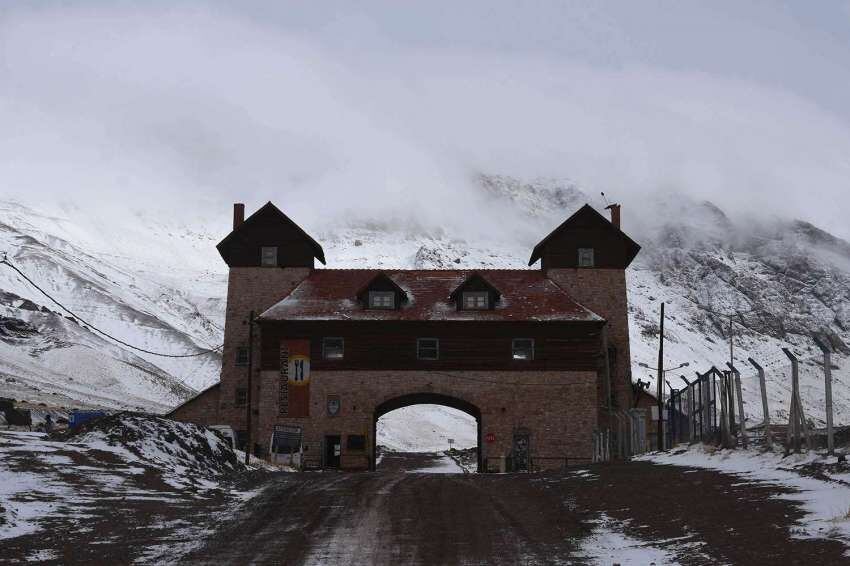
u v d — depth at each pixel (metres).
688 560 21.61
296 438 66.94
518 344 71.62
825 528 22.12
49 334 168.25
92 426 43.41
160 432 42.62
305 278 77.06
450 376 70.81
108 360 155.38
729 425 42.94
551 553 23.62
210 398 75.19
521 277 77.50
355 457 69.56
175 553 23.53
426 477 45.09
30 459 35.56
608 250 78.06
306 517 29.86
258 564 22.25
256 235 77.81
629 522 27.89
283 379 70.88
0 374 123.31
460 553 23.70
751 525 24.09
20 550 23.19
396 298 72.50
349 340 71.38
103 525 27.03
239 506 32.34
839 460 30.59
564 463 69.62
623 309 77.06
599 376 74.44
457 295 72.62
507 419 70.25
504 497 35.34
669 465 41.25
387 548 24.42
